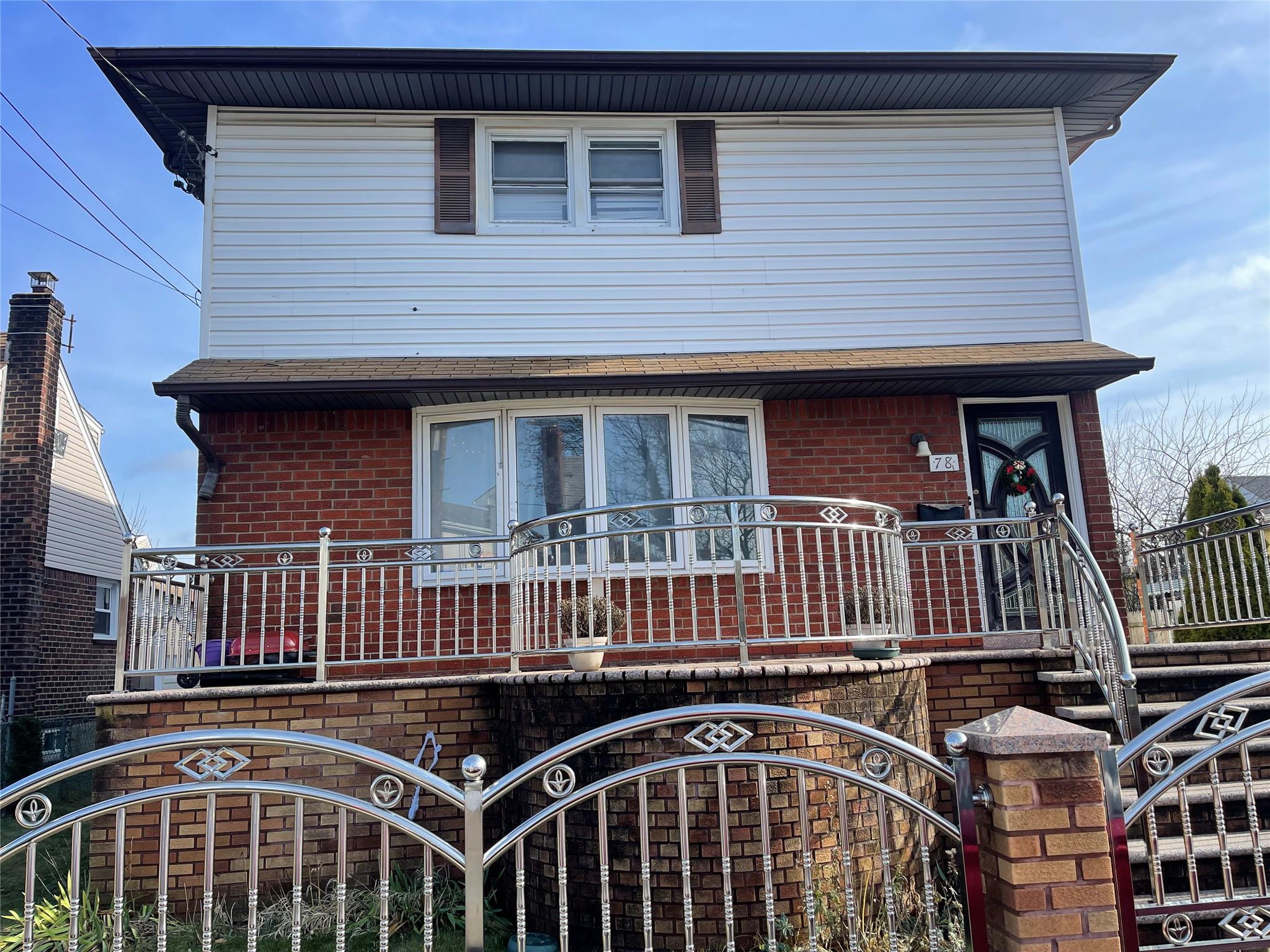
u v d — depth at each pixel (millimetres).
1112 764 3059
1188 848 3166
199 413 7758
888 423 8312
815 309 8609
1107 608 5547
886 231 8812
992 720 3164
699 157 8766
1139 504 22609
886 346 8594
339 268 8258
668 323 8461
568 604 6094
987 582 8188
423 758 6027
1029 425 8609
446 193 8461
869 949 4539
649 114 8812
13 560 12203
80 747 12641
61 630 14297
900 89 8609
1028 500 8461
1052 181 9047
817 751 4922
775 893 4703
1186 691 5938
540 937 4926
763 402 8266
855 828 4977
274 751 5887
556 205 8664
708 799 4801
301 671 7406
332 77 8031
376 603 7578
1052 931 2877
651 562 7820
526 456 7969
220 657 6547
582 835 4984
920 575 8039
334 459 7793
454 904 5395
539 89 8328
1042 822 2959
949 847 5547
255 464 7711
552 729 5219
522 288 8391
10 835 7758
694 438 8156
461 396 7625
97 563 15664
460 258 8383
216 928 5359
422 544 6285
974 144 9039
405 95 8336
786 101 8727
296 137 8430
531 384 7379
